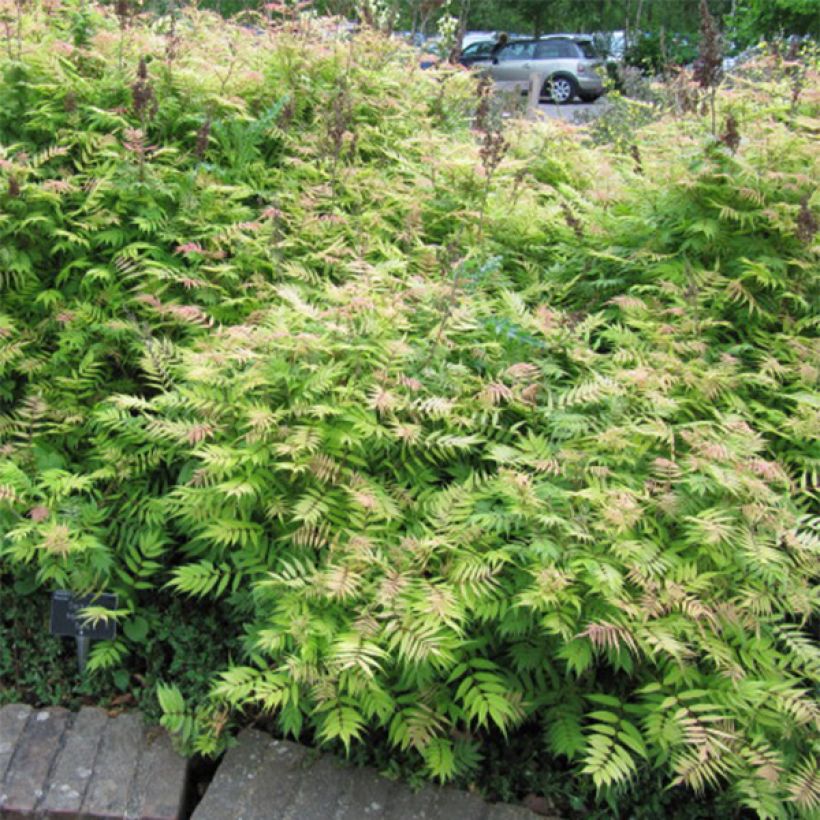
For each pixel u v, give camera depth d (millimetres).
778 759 2311
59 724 2820
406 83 5391
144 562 2949
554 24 25453
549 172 4980
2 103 3969
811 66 4812
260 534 2789
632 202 4051
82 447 3445
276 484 2771
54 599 2836
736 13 12180
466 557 2545
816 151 3643
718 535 2463
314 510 2609
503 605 2488
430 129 5129
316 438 2676
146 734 2783
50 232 3570
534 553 2518
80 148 3928
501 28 25234
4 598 3137
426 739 2441
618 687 2664
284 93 4719
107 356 3621
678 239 3809
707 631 2533
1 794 2572
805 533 2680
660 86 5039
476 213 4164
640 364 3133
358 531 2654
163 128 4258
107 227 3727
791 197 3641
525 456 2787
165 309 3379
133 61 4379
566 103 15383
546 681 2715
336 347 2914
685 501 2689
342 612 2496
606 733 2467
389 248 3889
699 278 3527
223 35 5270
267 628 2682
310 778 2613
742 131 3928
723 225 3695
